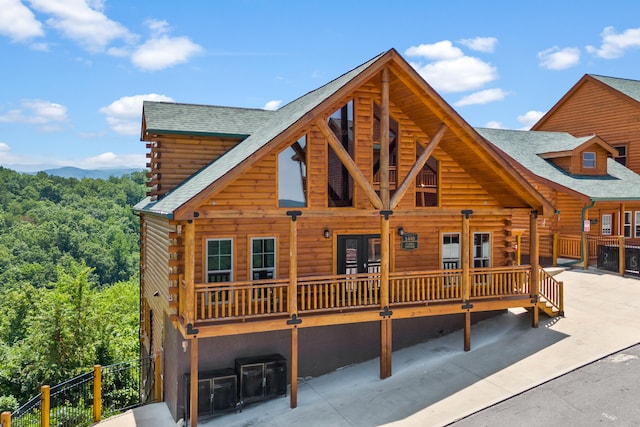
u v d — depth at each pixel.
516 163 24.48
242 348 13.35
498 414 10.71
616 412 10.16
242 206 13.06
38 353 21.94
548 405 10.78
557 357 13.02
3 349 24.52
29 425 14.43
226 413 12.42
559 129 32.56
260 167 13.26
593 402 10.64
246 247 13.62
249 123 18.92
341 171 14.24
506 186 14.95
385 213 13.51
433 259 15.70
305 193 13.79
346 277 13.27
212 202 12.69
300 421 11.66
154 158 17.52
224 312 12.17
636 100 27.45
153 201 17.84
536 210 15.16
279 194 13.50
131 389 20.34
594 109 30.09
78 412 15.00
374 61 12.66
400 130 14.97
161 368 15.13
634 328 14.38
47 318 22.38
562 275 20.86
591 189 23.08
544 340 14.20
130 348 24.97
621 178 25.69
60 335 22.22
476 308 14.46
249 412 12.43
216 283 11.97
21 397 21.69
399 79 13.30
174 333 13.12
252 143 14.34
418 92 13.28
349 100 14.16
